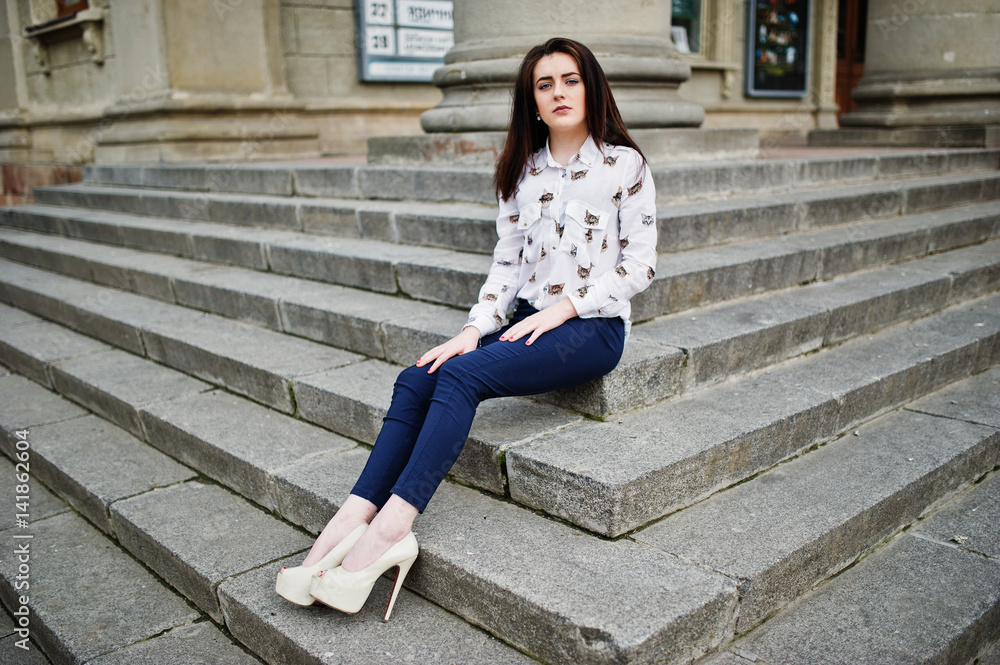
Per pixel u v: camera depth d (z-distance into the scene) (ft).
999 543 7.86
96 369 12.81
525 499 7.58
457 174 13.74
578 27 14.25
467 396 6.93
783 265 11.80
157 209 19.53
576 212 7.57
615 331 7.73
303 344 11.75
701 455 7.45
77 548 9.49
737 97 31.58
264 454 9.21
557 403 8.65
